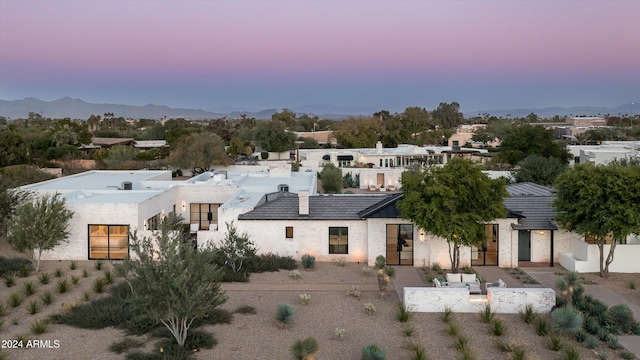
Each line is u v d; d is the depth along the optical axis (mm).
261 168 68500
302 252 29297
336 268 27922
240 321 20375
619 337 18797
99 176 45188
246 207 29797
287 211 29656
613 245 25719
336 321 20406
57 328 19469
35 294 23219
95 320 19734
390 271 24250
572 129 128000
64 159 72812
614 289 24094
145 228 30516
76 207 29156
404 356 17281
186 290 16156
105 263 28422
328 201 30531
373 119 115625
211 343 17984
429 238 28094
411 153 74125
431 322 20359
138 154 76312
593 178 25344
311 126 157875
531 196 30625
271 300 22844
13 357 16875
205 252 18562
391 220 28188
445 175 24922
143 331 19047
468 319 20672
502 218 26219
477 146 112750
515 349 17141
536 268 27797
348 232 29109
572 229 27078
